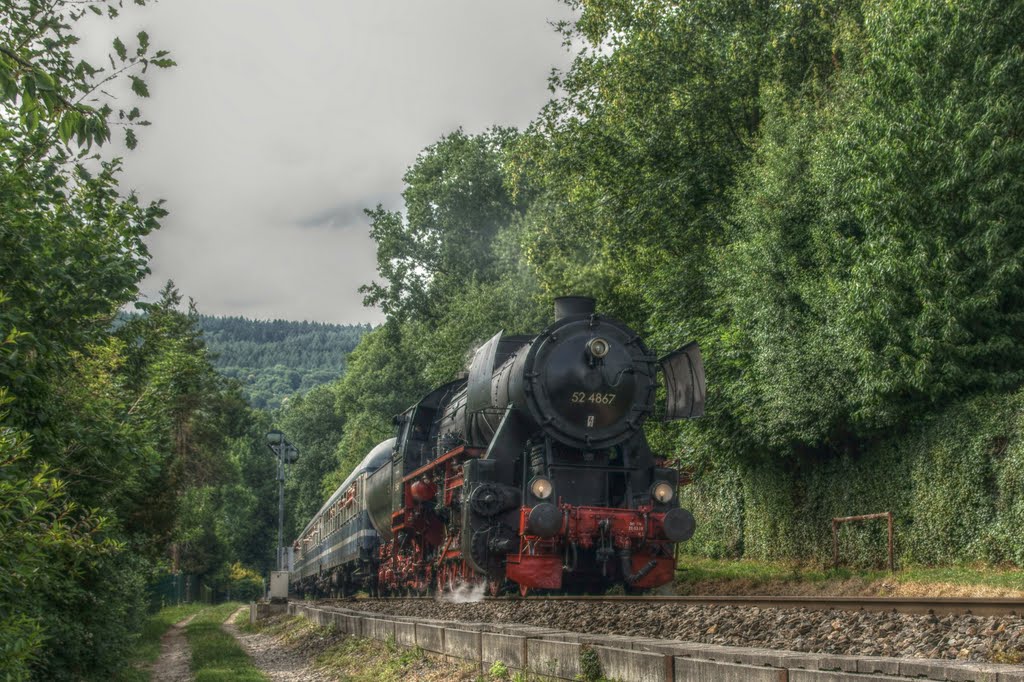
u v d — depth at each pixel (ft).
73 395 31.22
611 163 85.10
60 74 22.13
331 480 235.40
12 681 19.76
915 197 52.19
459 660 35.63
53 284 28.53
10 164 27.96
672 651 23.93
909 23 54.13
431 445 74.69
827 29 78.84
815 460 66.03
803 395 57.98
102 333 32.12
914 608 28.96
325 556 134.10
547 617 41.75
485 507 53.11
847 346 54.85
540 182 101.71
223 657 57.88
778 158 65.21
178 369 53.31
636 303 93.20
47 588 26.00
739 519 78.33
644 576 51.96
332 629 61.11
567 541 51.26
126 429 32.40
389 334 189.78
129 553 48.88
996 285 50.34
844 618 29.19
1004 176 49.57
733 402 66.28
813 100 75.92
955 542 51.88
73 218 29.89
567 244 102.53
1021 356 51.57
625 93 85.81
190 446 114.32
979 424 50.42
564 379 54.19
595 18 88.48
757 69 82.79
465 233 167.02
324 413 304.30
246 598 302.45
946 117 51.13
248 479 319.06
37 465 26.55
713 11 84.38
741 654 22.22
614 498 55.26
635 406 55.36
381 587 94.99
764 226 64.28
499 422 58.44
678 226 84.12
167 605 147.23
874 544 58.59
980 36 51.34
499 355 63.10
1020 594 41.32
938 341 51.06
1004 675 16.76
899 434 57.41
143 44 22.18
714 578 66.08
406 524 72.13
